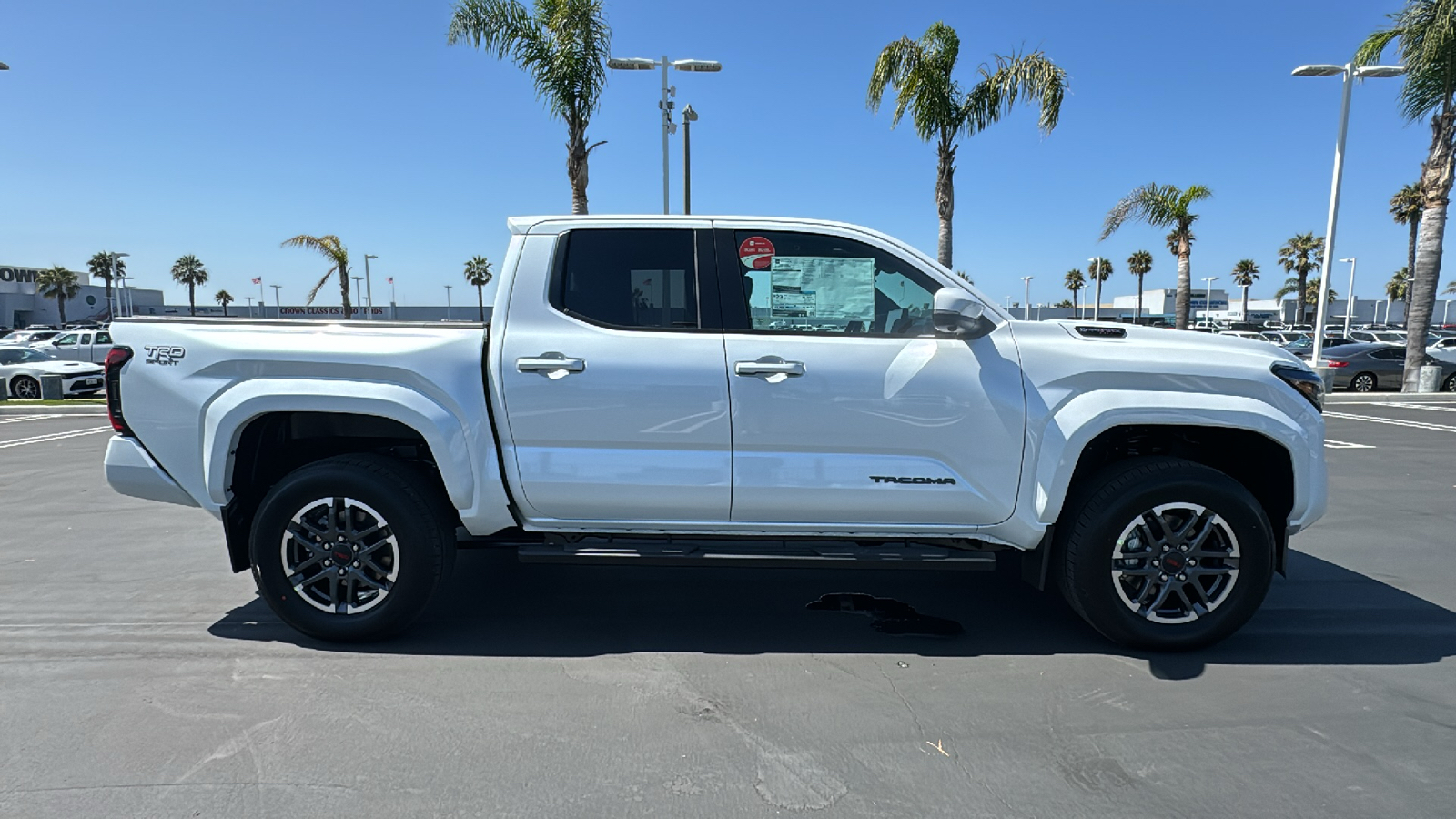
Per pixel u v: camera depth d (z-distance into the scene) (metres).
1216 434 3.71
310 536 3.48
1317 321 16.25
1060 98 13.41
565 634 3.73
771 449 3.39
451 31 11.64
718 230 3.53
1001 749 2.73
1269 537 3.37
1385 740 2.79
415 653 3.49
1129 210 22.92
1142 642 3.46
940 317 3.22
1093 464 3.81
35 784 2.47
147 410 3.42
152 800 2.40
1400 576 4.61
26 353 16.67
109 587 4.32
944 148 14.33
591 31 11.75
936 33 13.76
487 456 3.41
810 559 3.44
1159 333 3.59
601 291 3.49
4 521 5.84
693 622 3.90
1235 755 2.69
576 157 12.16
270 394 3.35
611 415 3.37
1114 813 2.38
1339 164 15.45
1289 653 3.52
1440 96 14.72
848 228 3.53
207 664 3.35
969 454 3.38
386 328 3.48
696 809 2.39
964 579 4.57
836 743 2.77
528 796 2.45
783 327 3.48
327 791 2.46
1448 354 16.45
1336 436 10.47
